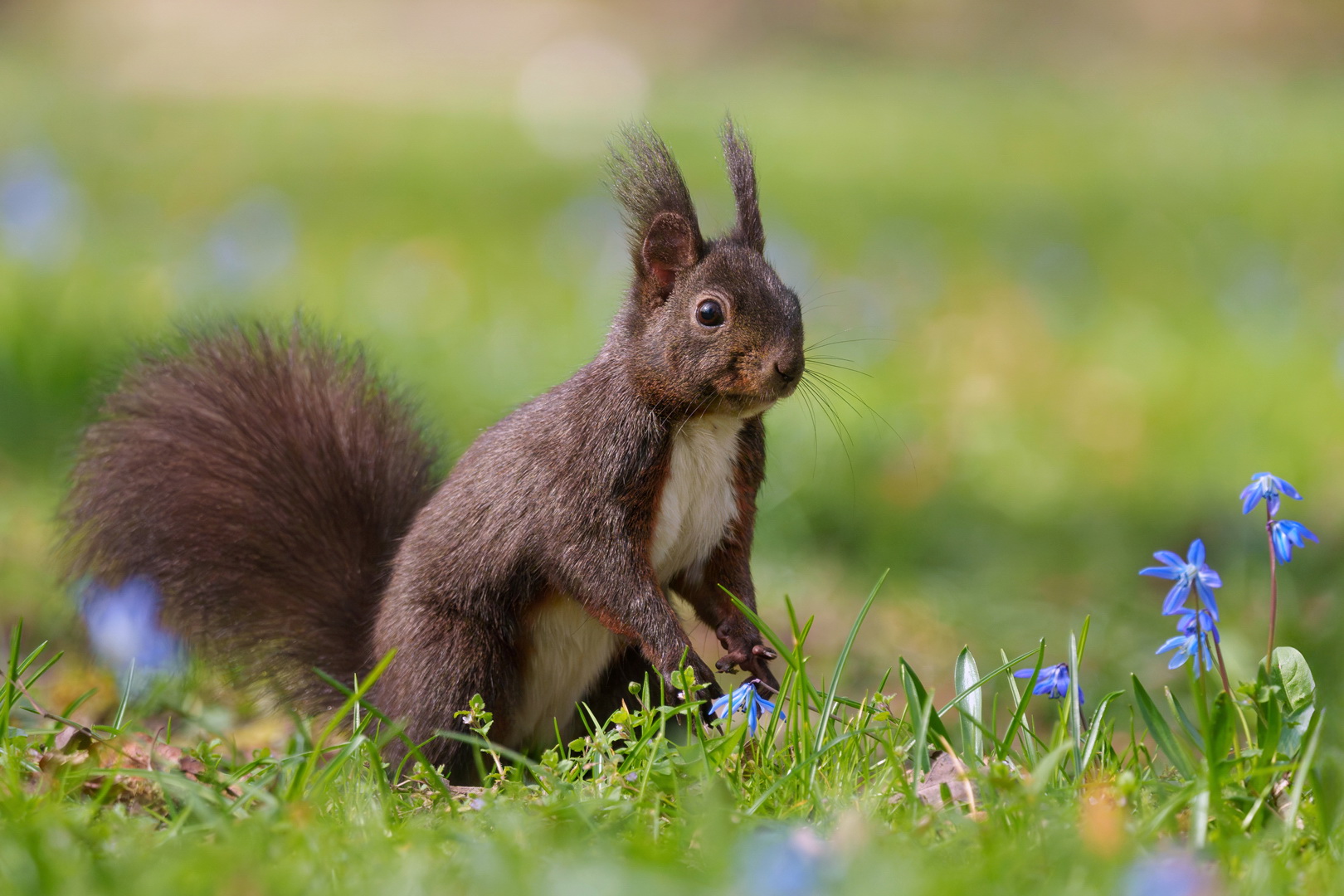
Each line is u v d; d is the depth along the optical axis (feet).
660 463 23.22
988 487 44.57
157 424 28.02
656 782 18.37
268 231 56.85
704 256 23.67
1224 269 71.46
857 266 66.74
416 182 85.71
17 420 41.39
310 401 28.27
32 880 14.08
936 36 171.53
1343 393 51.01
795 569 38.22
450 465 29.48
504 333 51.34
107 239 62.80
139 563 27.45
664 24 165.17
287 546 27.22
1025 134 113.60
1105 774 18.99
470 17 162.91
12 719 22.08
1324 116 124.26
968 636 35.55
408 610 24.31
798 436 43.16
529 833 16.03
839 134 110.42
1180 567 19.43
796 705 20.11
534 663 24.62
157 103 115.34
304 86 133.39
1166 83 150.71
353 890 14.28
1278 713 17.89
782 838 15.92
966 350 57.16
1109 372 54.49
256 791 17.07
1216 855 15.79
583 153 97.35
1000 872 14.80
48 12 160.66
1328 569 37.32
